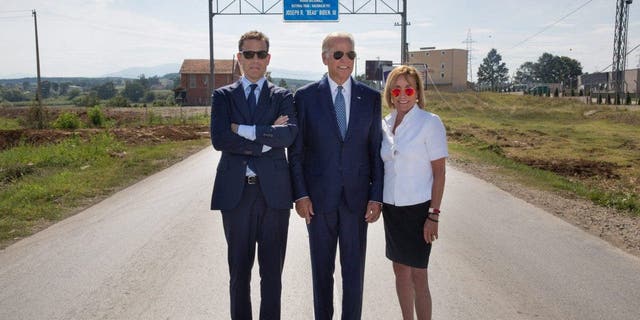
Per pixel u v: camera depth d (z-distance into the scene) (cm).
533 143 2280
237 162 406
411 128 404
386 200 411
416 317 446
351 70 403
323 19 2711
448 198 1009
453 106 5744
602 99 5728
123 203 953
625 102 5000
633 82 7356
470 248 662
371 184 417
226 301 486
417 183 402
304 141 415
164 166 1483
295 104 415
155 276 553
